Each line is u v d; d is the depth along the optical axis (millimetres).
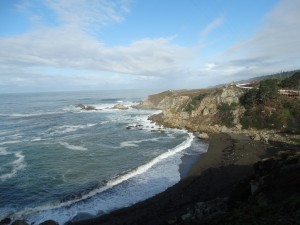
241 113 77062
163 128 83500
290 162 22312
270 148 53188
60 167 46969
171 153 53781
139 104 163375
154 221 27656
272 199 19469
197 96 101750
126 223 28141
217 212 22062
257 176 24438
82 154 54844
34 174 43531
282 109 71500
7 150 58281
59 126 89438
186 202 31297
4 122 98750
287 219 14969
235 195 25094
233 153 51219
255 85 95438
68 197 34750
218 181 36875
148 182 39125
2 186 38812
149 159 50594
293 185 19594
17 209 32250
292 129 64438
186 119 91062
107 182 39219
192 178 39469
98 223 28547
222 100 86625
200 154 52750
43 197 35406
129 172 43094
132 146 61125
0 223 29078
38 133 77188
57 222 29219
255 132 68562
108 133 76625
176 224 24281
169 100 142375
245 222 16516
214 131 73812
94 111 137750
